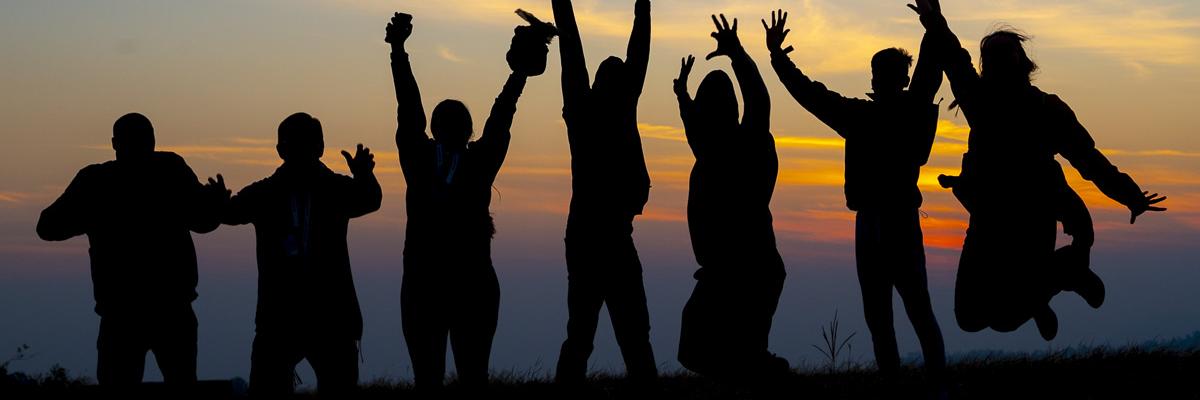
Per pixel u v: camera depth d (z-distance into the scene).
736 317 6.61
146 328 6.77
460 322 6.68
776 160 6.76
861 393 7.85
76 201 6.73
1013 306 6.55
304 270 6.47
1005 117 6.52
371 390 8.97
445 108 6.73
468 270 6.65
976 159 6.63
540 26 6.74
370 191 6.61
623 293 6.67
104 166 6.82
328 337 6.52
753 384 6.75
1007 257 6.53
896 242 6.79
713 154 6.68
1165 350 9.51
